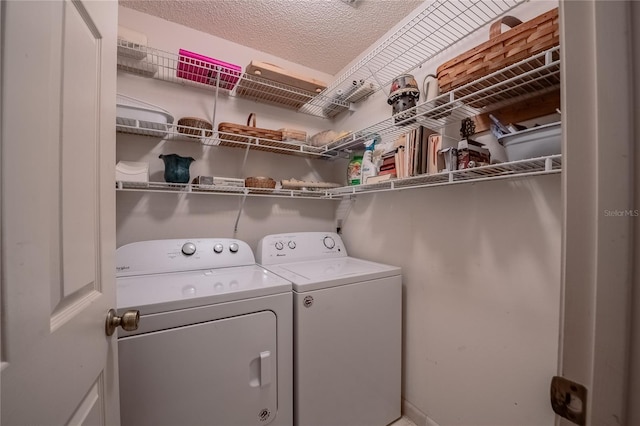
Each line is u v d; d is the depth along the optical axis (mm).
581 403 345
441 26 1241
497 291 1139
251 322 1070
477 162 1016
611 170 319
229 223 1768
